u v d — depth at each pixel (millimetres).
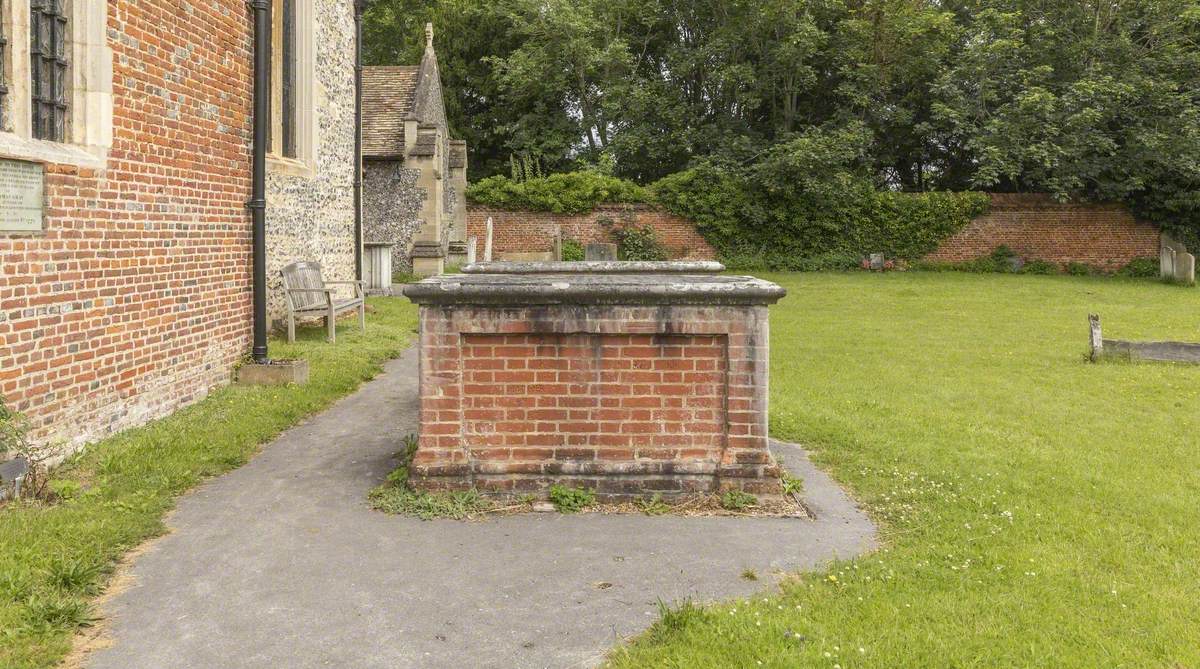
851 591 3855
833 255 27609
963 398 8781
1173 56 25641
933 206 27344
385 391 8922
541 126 33062
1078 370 10523
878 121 29359
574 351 5172
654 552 4434
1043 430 7344
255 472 5867
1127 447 6777
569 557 4355
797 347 12430
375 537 4617
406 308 16484
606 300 5078
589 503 5113
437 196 24250
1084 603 3752
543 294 5012
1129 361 11133
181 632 3496
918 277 24984
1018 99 25391
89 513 4664
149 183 6809
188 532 4680
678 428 5219
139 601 3787
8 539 4164
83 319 5910
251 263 9000
